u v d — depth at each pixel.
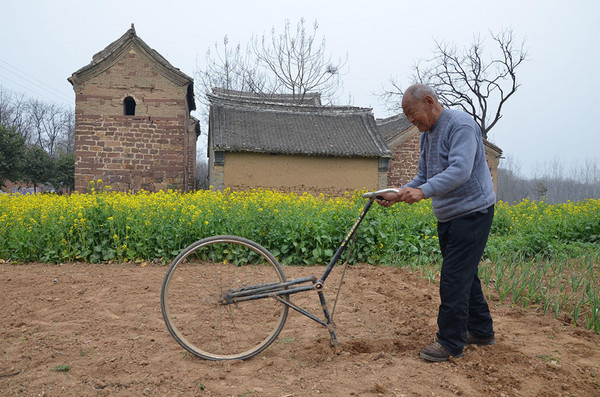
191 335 3.47
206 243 3.10
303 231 6.47
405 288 5.09
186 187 18.62
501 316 4.16
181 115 16.14
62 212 6.75
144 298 4.46
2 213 7.13
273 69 28.00
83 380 2.71
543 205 11.70
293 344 3.33
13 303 4.32
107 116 15.83
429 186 2.80
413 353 3.14
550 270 5.93
